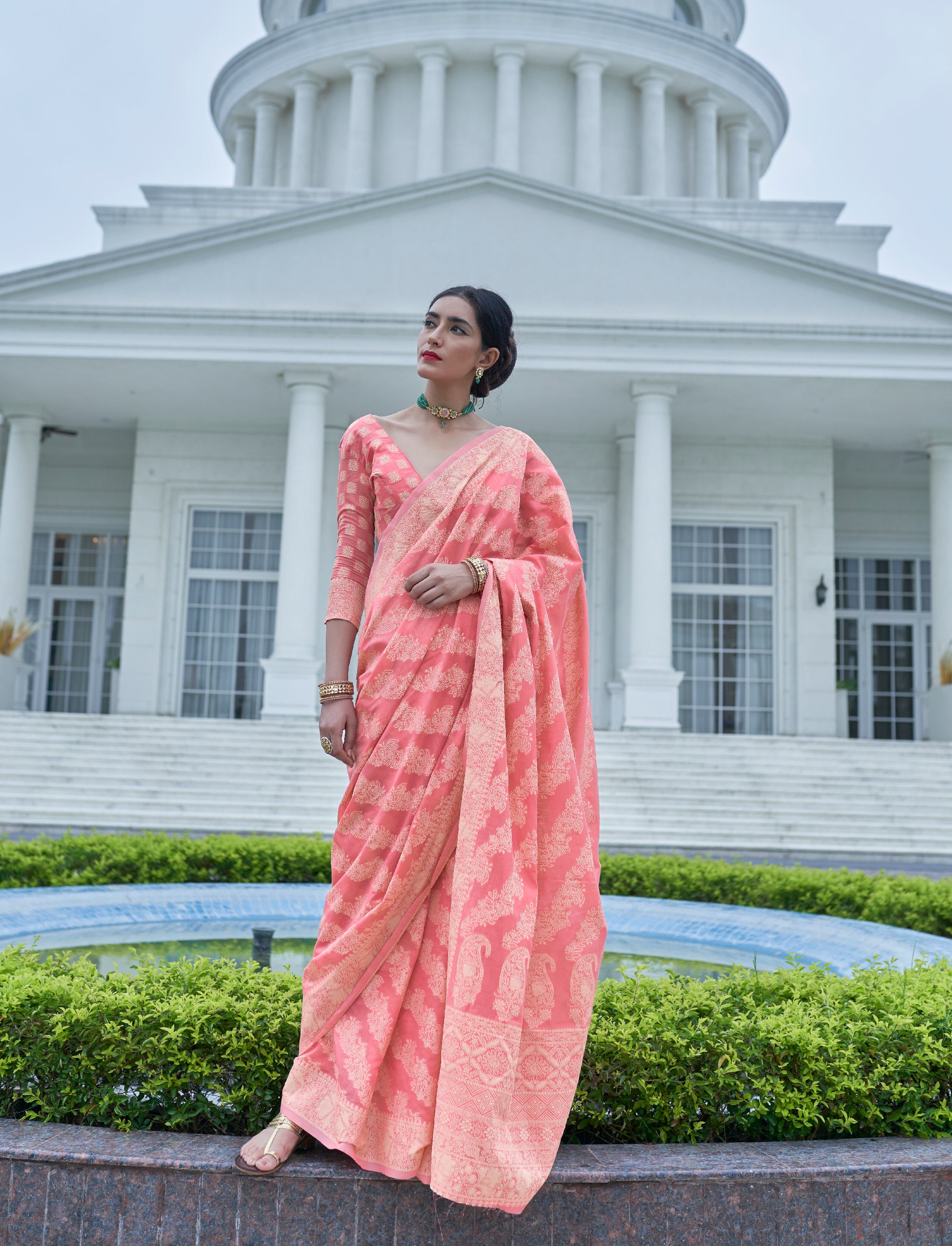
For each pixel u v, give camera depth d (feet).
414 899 6.54
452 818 6.58
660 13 88.63
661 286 53.16
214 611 60.75
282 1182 6.33
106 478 67.51
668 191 84.89
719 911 17.21
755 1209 6.51
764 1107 7.32
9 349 51.37
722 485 60.64
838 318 52.70
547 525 7.38
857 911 19.02
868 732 66.90
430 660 6.77
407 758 6.63
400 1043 6.33
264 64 84.94
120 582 67.72
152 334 51.65
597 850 7.00
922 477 67.87
